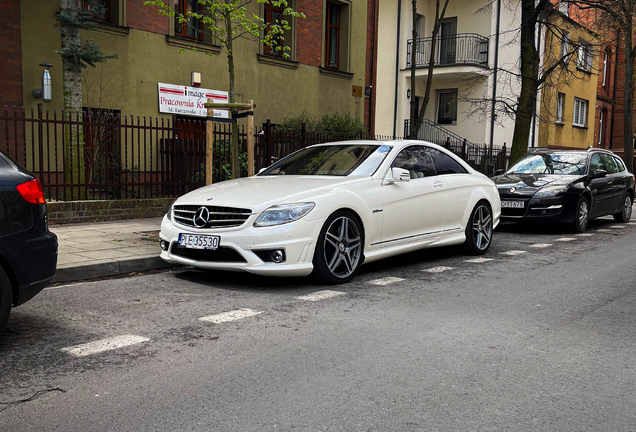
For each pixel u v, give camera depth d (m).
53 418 2.82
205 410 2.92
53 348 3.84
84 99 12.05
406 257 7.62
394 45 25.19
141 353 3.76
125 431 2.69
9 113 10.94
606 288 5.90
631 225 12.09
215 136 12.41
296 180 6.11
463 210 7.45
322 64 17.69
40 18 11.25
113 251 6.92
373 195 6.07
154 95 13.30
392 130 25.53
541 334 4.30
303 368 3.52
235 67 15.10
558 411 2.96
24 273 3.81
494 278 6.34
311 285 5.77
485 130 24.86
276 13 16.39
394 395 3.13
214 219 5.53
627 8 18.69
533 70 15.41
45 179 11.39
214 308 4.87
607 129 36.03
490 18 24.28
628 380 3.41
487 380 3.37
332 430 2.72
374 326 4.42
